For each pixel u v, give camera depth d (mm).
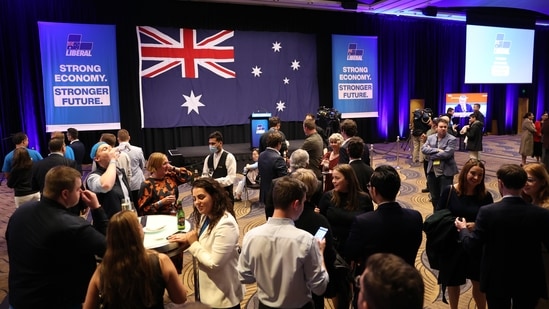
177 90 10219
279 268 1811
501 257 2088
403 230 2061
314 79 11680
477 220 2166
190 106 10359
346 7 10977
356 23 12289
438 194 5238
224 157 4570
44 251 1806
